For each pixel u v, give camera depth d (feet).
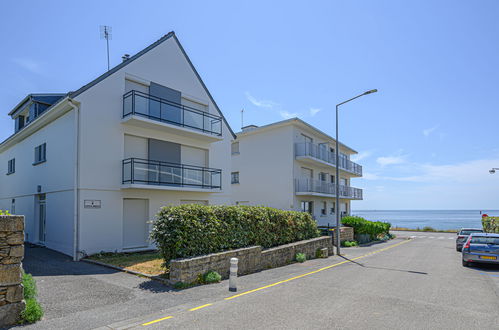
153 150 50.39
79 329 16.83
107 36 55.62
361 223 79.25
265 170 85.25
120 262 35.99
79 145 41.73
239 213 35.42
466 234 63.10
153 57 51.57
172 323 17.94
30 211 54.65
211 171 58.13
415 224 260.01
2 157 71.61
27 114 60.18
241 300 22.81
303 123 82.12
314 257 48.06
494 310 21.25
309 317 19.24
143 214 48.67
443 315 20.04
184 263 26.53
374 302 22.82
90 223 41.68
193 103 58.65
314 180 84.28
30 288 20.30
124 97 46.88
